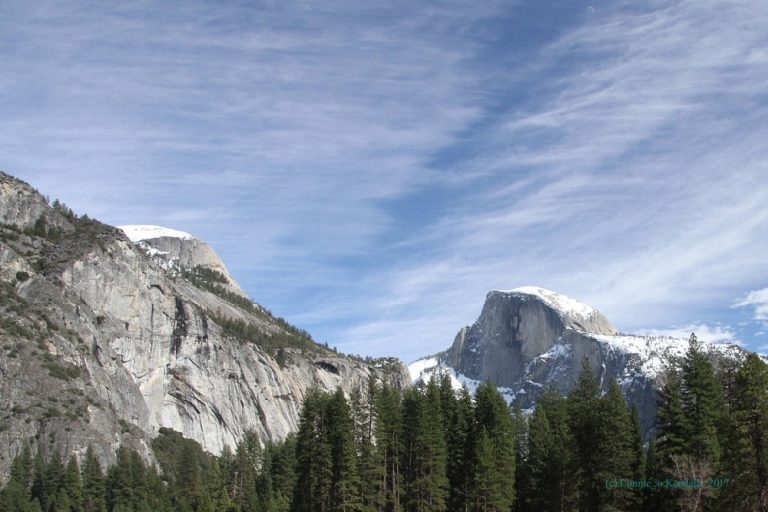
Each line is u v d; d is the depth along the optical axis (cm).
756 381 9238
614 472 11400
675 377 11812
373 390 13612
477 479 12350
